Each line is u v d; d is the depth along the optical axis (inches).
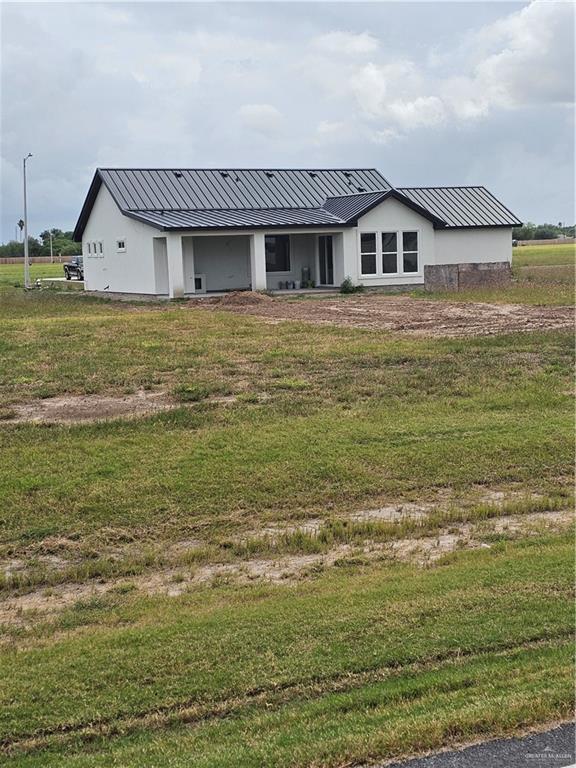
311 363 637.9
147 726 199.8
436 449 431.5
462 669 218.8
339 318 941.2
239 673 219.6
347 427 461.7
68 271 2246.6
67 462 408.5
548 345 692.1
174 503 368.5
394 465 412.8
